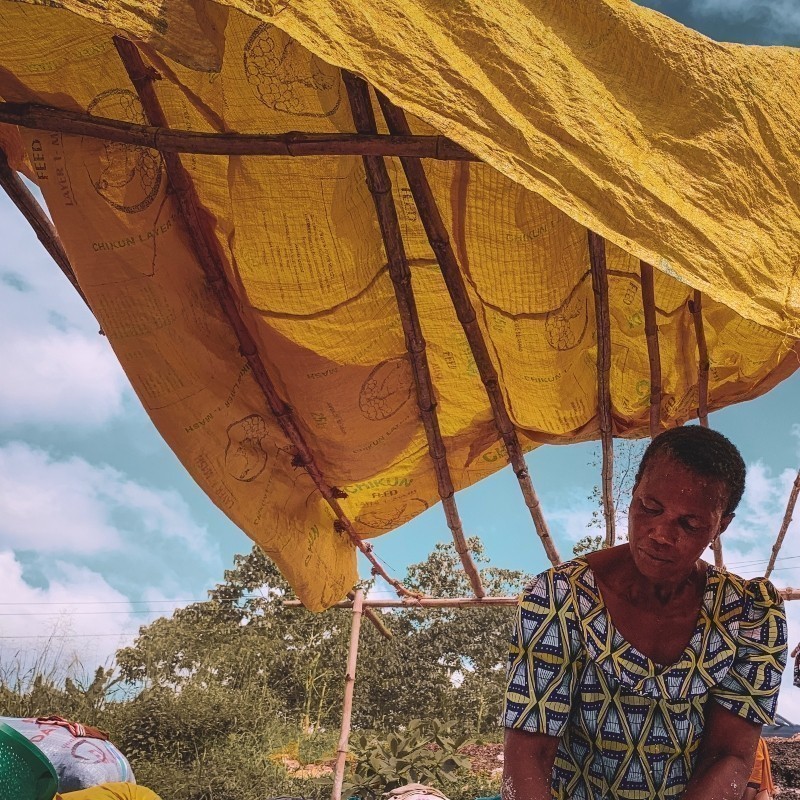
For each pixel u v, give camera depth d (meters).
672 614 1.88
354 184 3.11
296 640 23.80
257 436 3.85
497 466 4.68
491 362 3.76
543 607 1.88
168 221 3.06
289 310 3.46
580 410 4.24
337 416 3.90
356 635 7.14
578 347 3.84
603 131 2.05
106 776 3.07
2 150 3.10
